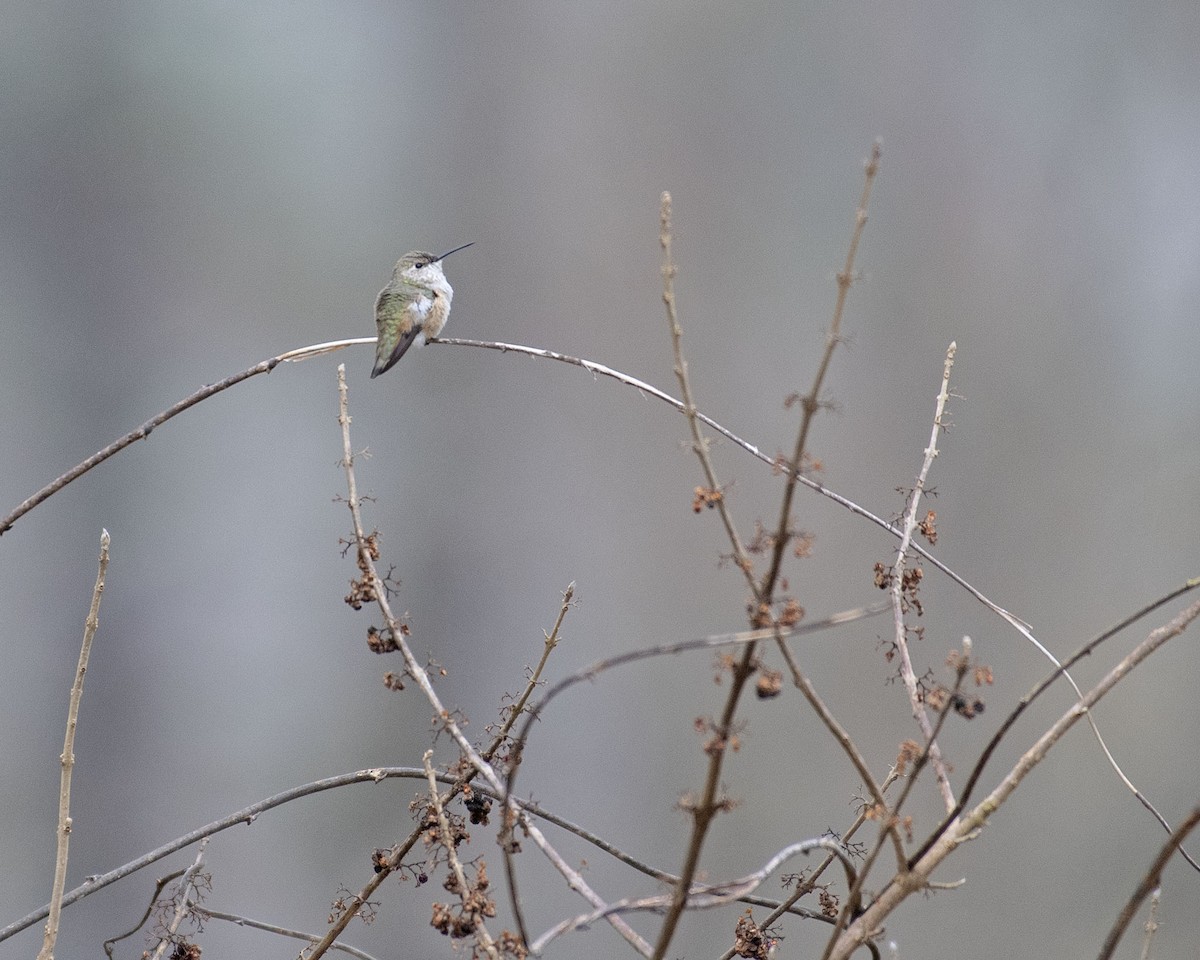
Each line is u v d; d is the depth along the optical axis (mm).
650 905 3219
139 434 4773
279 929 4309
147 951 4211
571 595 3936
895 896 3344
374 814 14766
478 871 3662
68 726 3869
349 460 3840
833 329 3016
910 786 3221
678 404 4012
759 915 10234
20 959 12492
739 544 3125
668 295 3229
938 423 4082
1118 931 3006
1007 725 3324
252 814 4285
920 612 3895
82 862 14477
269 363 4828
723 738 3029
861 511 4035
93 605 3875
